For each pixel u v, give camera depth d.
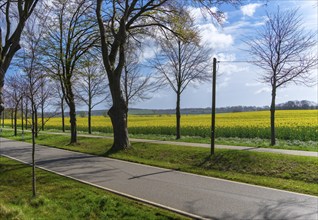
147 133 35.53
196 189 9.74
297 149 17.28
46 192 9.85
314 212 7.29
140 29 23.55
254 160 13.80
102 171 13.27
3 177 12.60
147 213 7.29
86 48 25.28
